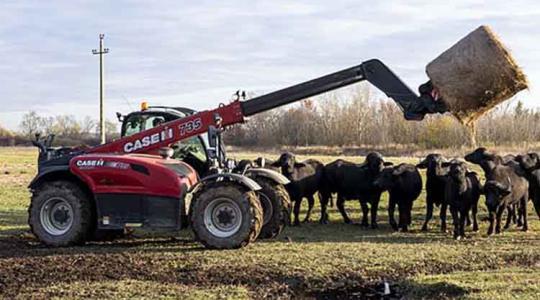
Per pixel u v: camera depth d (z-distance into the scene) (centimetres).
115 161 1139
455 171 1271
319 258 1028
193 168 1252
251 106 1187
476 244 1192
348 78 1134
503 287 827
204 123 1201
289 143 5259
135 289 848
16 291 843
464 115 990
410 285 873
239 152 4731
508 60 937
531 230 1415
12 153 5788
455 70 957
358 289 880
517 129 3509
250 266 973
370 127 5022
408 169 1413
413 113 1074
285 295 846
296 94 1167
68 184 1158
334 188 1527
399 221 1434
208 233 1096
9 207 1797
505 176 1359
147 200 1123
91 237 1195
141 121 1312
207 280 904
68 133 6197
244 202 1088
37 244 1190
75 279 904
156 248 1132
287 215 1257
